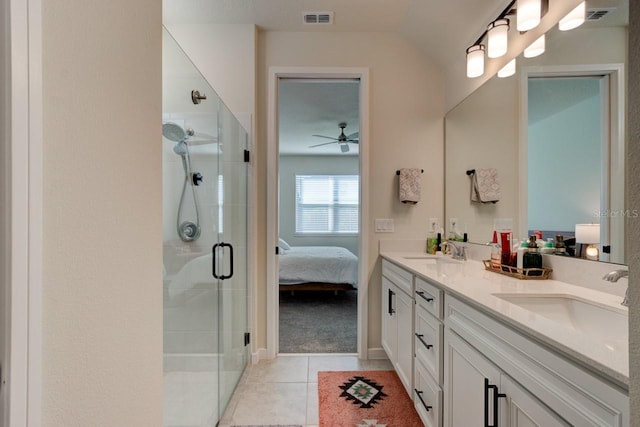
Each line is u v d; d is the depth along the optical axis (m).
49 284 0.47
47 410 0.47
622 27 1.17
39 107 0.45
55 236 0.48
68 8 0.51
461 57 2.32
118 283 0.64
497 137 1.91
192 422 1.54
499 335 0.98
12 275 0.41
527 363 0.85
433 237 2.56
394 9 2.24
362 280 2.53
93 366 0.57
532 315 0.91
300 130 4.57
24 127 0.43
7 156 0.41
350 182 6.31
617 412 0.60
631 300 0.52
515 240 1.74
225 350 1.96
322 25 2.43
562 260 1.39
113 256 0.63
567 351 0.70
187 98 1.55
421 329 1.66
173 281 1.41
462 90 2.31
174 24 2.40
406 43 2.55
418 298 1.71
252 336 2.42
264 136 2.49
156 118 0.80
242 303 2.33
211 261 1.81
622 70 1.16
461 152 2.32
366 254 2.53
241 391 2.05
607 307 1.01
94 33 0.57
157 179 0.81
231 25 2.41
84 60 0.55
